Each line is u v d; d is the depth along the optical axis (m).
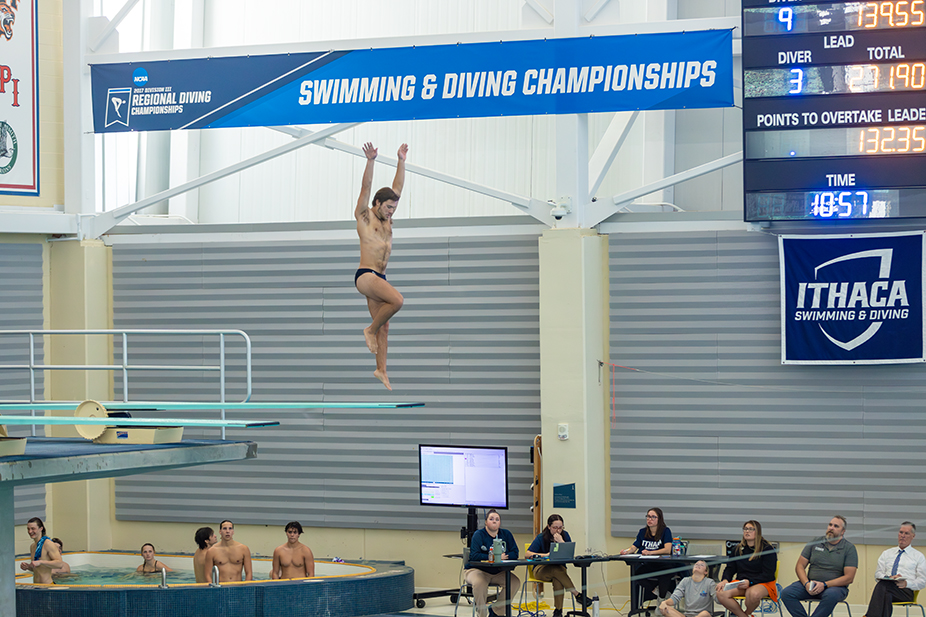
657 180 17.28
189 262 17.97
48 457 9.33
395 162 16.48
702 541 15.93
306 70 16.39
